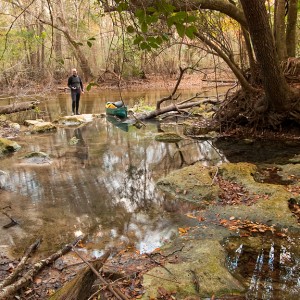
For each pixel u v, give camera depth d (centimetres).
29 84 1944
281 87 1023
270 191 639
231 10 987
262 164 847
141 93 2477
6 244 498
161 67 2336
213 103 1605
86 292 342
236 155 948
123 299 322
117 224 564
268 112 1133
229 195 645
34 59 1847
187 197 658
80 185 748
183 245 482
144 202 649
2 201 658
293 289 388
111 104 1619
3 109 1395
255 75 1202
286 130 1131
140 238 515
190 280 397
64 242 505
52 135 1257
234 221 553
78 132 1308
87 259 455
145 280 396
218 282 394
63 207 632
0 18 1372
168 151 1025
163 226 552
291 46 1221
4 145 1013
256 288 391
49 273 426
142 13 249
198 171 736
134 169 859
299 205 597
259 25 834
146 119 1538
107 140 1173
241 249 473
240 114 1195
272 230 521
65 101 2178
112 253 472
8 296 370
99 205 641
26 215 598
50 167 873
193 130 1270
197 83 2847
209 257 437
